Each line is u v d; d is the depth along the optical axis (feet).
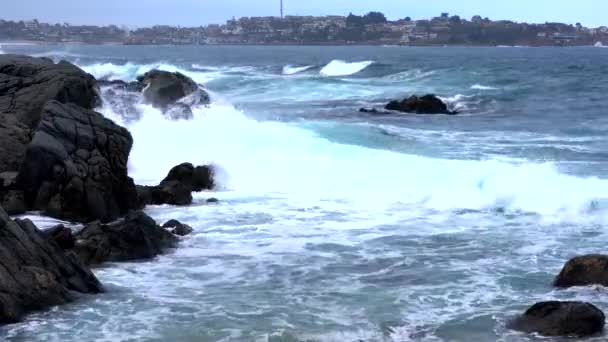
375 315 45.68
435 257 57.88
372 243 61.82
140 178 87.71
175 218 69.51
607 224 67.82
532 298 48.65
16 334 42.37
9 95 87.15
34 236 48.73
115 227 57.41
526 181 76.74
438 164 84.48
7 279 45.21
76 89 90.02
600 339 41.86
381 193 80.89
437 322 44.62
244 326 43.73
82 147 69.10
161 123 99.14
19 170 70.33
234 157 92.32
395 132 116.88
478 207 74.18
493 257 57.93
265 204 75.92
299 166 88.17
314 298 48.65
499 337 42.50
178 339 41.86
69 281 48.62
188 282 51.72
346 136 106.73
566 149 103.24
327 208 74.33
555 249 60.08
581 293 49.32
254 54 574.56
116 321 44.39
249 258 57.41
